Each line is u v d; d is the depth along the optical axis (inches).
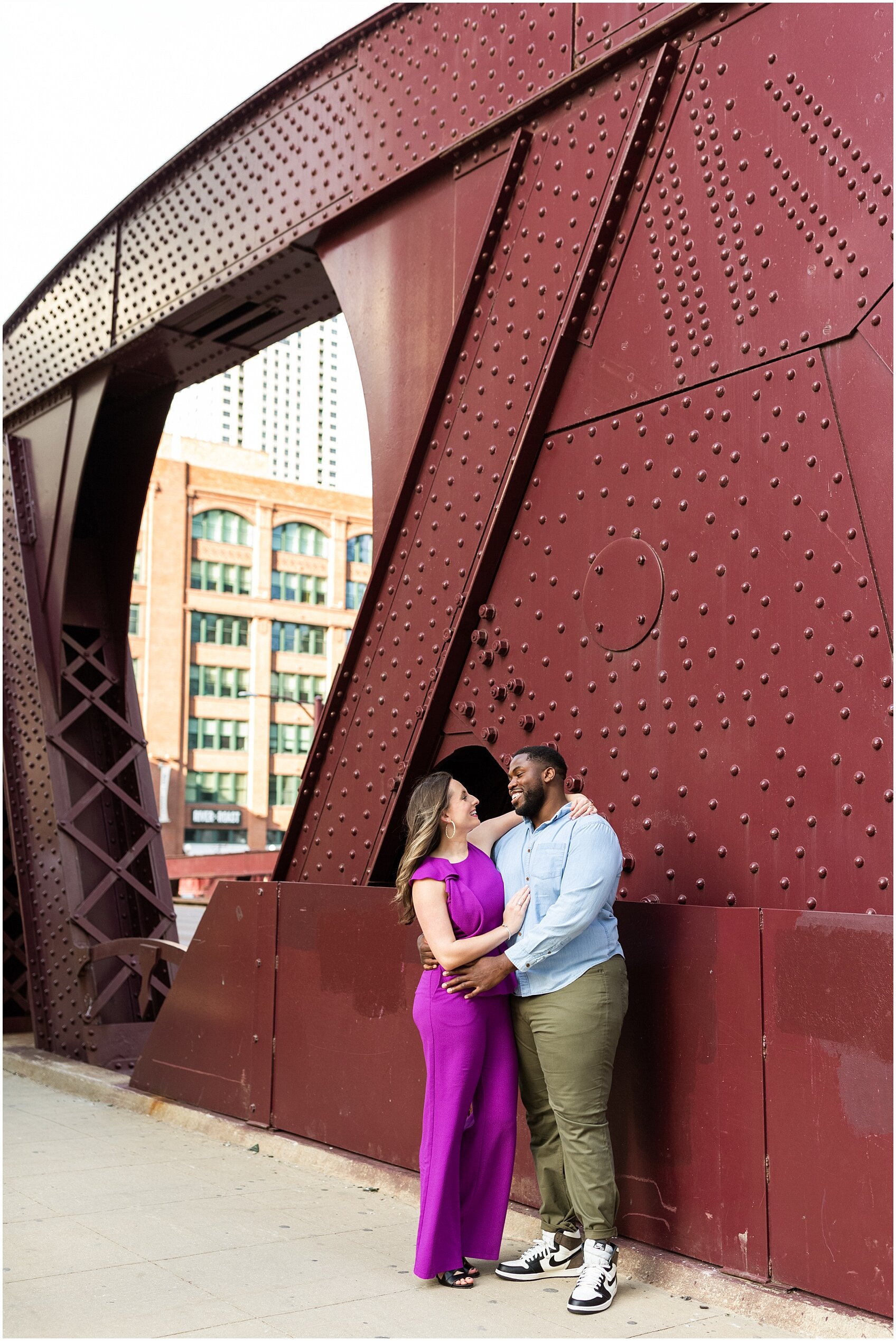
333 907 199.9
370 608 204.4
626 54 167.0
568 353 171.0
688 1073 139.3
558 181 177.6
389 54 212.7
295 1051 206.4
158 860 319.0
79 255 307.4
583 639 165.0
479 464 185.5
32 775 317.4
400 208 210.2
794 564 139.3
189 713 2126.0
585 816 142.3
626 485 161.5
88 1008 289.9
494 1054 145.9
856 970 122.1
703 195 154.7
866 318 133.7
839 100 138.8
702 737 147.9
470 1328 126.0
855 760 130.5
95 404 302.4
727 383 149.3
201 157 259.8
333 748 209.9
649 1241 142.5
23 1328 125.4
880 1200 117.9
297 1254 151.3
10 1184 185.8
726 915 136.6
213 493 2188.7
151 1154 206.2
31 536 331.0
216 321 269.6
